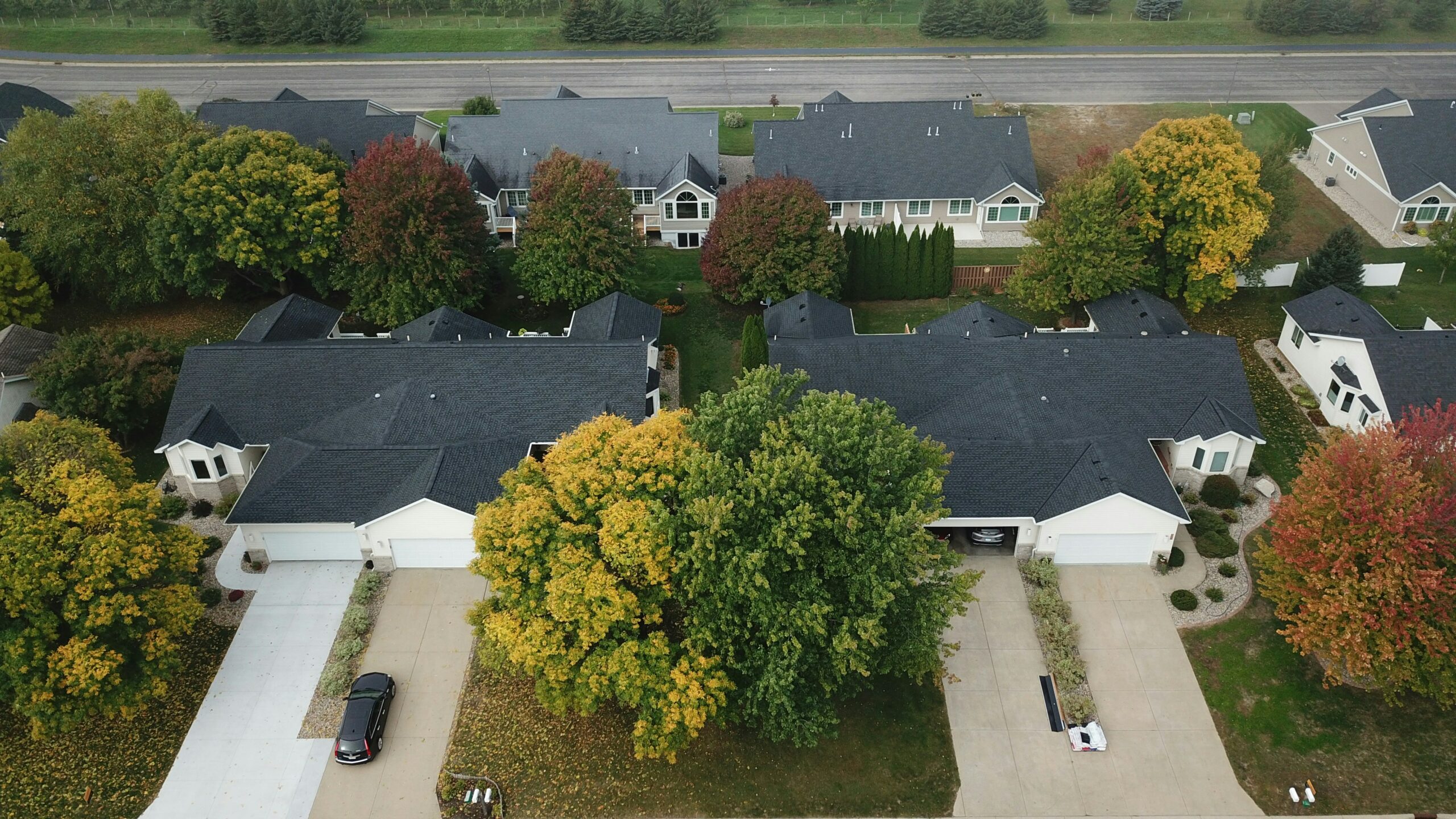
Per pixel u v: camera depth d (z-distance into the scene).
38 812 32.75
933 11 109.50
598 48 109.19
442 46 109.00
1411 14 110.06
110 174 55.75
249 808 32.84
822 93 95.94
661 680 31.55
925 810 32.78
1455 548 32.47
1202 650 37.94
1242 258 55.88
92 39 109.38
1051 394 45.88
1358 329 50.75
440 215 54.59
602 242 56.62
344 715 34.97
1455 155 68.06
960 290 63.19
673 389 54.06
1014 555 42.09
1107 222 54.66
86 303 61.00
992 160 70.75
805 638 32.38
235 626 39.38
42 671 32.31
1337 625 33.28
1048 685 36.81
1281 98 92.69
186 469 45.22
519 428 44.84
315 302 56.25
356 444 43.72
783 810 32.78
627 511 32.38
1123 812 32.62
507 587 33.53
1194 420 44.91
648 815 32.69
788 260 57.25
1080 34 110.56
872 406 35.66
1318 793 32.91
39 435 36.31
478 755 34.47
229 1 109.00
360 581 40.72
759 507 32.22
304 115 73.06
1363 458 34.69
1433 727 34.66
